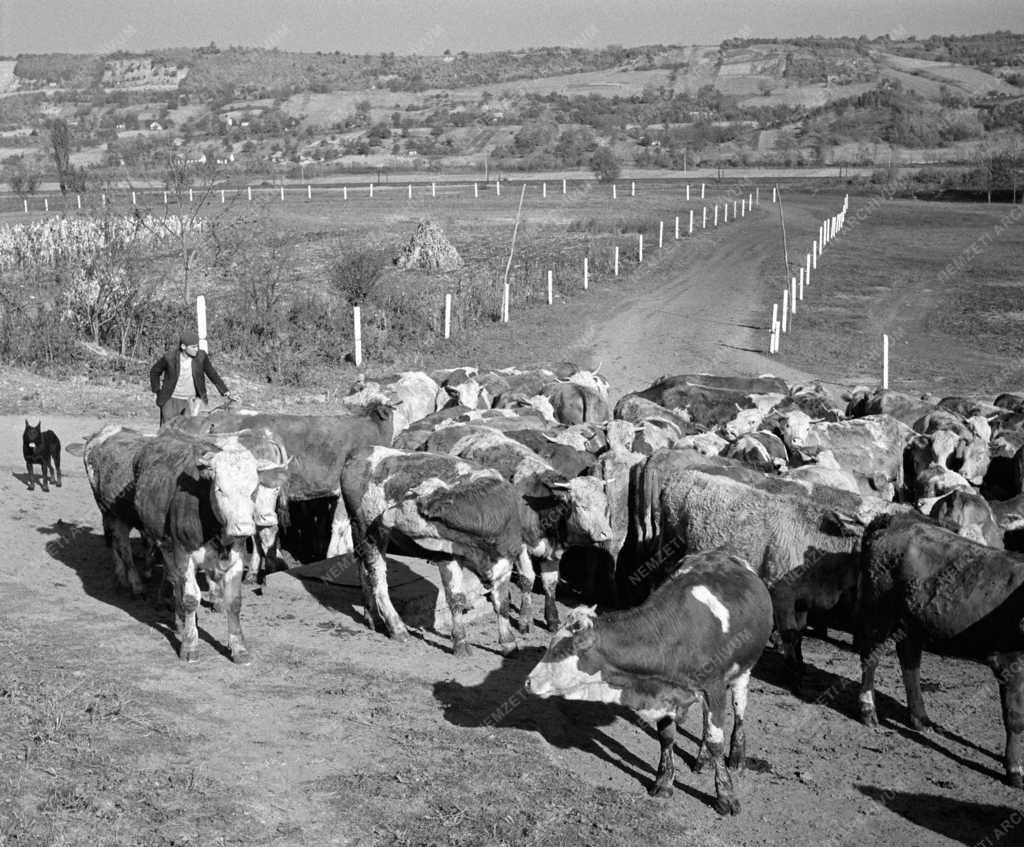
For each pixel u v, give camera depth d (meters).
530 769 9.19
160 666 10.57
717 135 137.25
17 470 18.50
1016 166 89.69
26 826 7.35
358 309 28.81
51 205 68.88
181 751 8.80
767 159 116.81
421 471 11.95
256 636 11.65
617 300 40.97
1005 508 13.73
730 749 9.67
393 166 113.75
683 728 10.45
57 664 10.27
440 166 112.31
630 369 29.73
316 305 34.12
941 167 102.31
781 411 17.42
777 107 155.12
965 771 9.91
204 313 25.45
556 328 35.28
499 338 33.44
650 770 9.58
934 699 11.37
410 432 15.45
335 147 139.38
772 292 43.16
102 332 29.48
